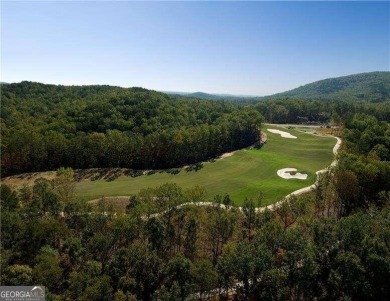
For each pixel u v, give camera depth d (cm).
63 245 4769
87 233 5012
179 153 10412
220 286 4209
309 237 4828
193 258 4944
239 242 4678
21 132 10244
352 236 4441
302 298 4256
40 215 5553
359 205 6706
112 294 3844
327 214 6481
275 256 4569
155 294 4038
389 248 4400
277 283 3962
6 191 5822
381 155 9212
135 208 5212
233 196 7156
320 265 4281
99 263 4388
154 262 4356
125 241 4941
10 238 4603
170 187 5756
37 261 4144
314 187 7506
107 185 8106
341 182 6406
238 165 9556
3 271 3853
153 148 10281
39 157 9562
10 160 9288
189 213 5325
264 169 9062
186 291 3856
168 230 5266
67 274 4409
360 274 4034
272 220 5031
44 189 6094
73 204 5441
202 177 8650
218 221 4947
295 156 10675
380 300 4075
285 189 7444
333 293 4031
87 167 9950
